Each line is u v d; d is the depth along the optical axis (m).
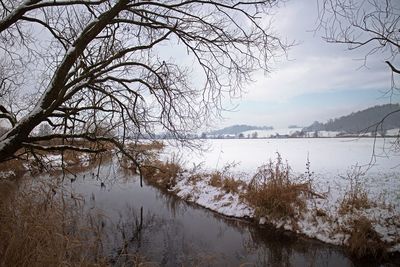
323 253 7.96
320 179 13.20
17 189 7.60
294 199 9.91
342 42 5.25
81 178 15.41
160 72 7.86
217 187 13.15
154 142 9.18
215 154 28.53
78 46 5.76
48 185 7.56
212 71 7.60
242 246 8.62
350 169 15.92
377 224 7.99
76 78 6.67
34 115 5.56
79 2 5.64
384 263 7.13
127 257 7.48
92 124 7.96
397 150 5.87
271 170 10.94
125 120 7.94
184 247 8.48
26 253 4.91
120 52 6.69
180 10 6.66
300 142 54.22
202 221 10.73
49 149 6.14
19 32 7.57
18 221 5.60
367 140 54.34
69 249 5.34
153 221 10.59
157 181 16.34
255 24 6.77
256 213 10.18
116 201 12.67
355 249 7.56
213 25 7.04
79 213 7.18
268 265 7.49
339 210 8.96
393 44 5.07
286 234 9.07
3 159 5.41
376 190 10.69
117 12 5.88
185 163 18.11
